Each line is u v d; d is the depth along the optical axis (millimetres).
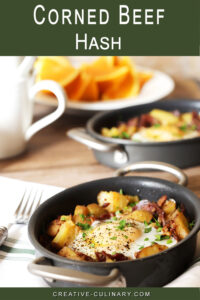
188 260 605
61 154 970
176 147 842
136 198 715
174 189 690
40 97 1118
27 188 774
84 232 654
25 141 965
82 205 709
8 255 661
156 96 1097
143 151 846
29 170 913
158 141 878
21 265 641
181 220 638
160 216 664
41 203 707
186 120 992
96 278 539
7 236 688
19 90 915
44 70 1100
